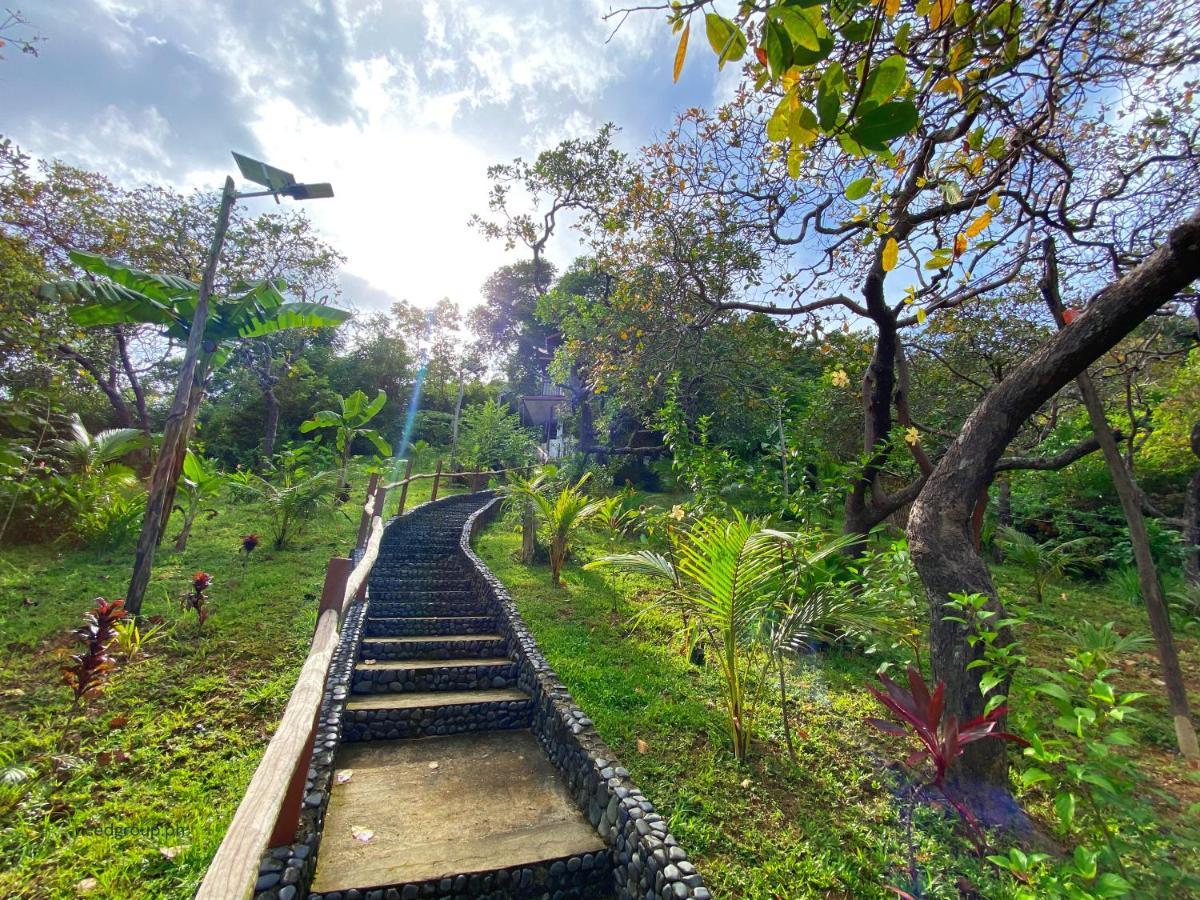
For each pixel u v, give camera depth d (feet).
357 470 50.03
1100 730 6.56
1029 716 6.51
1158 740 10.87
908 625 11.43
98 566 19.48
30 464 20.94
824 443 26.78
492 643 14.53
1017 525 30.48
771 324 22.62
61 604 15.64
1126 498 8.50
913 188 8.48
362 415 39.75
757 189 16.26
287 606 16.17
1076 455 14.39
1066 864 5.52
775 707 11.65
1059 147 11.37
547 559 24.71
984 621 8.38
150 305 19.75
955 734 6.83
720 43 3.51
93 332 37.24
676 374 22.81
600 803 8.33
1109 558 25.30
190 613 14.85
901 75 3.50
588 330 32.83
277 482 36.19
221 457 57.36
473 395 96.37
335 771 9.82
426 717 11.50
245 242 44.73
